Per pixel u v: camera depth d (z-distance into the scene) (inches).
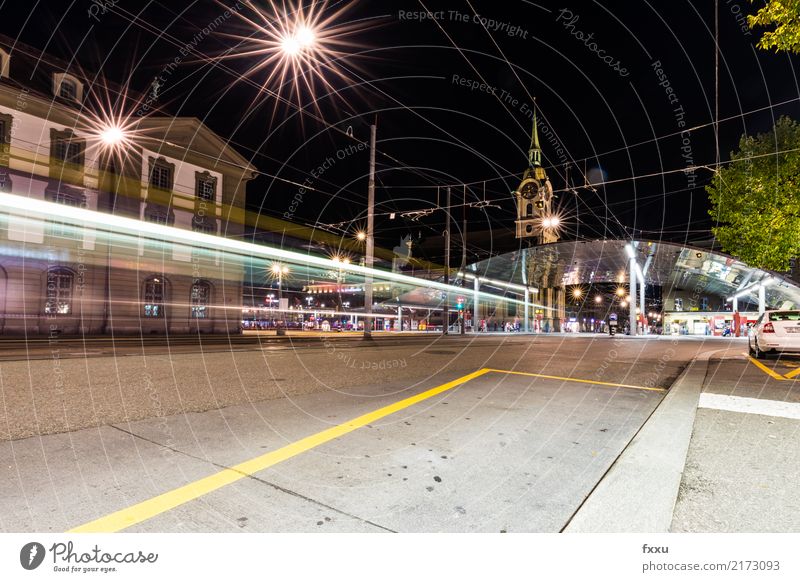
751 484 99.0
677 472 105.6
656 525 80.7
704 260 1187.3
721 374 284.2
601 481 99.8
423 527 81.0
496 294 2353.6
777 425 149.3
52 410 164.4
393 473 107.0
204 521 81.6
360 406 182.1
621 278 1990.7
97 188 954.1
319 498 92.1
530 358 417.1
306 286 2276.1
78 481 98.3
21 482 97.1
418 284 2038.6
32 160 864.9
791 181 518.3
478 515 86.0
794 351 408.8
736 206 560.7
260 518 83.1
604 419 165.5
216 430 142.4
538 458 120.0
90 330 935.7
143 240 1021.8
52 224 888.9
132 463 110.6
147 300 1031.6
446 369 314.0
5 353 412.2
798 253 516.4
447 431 145.5
